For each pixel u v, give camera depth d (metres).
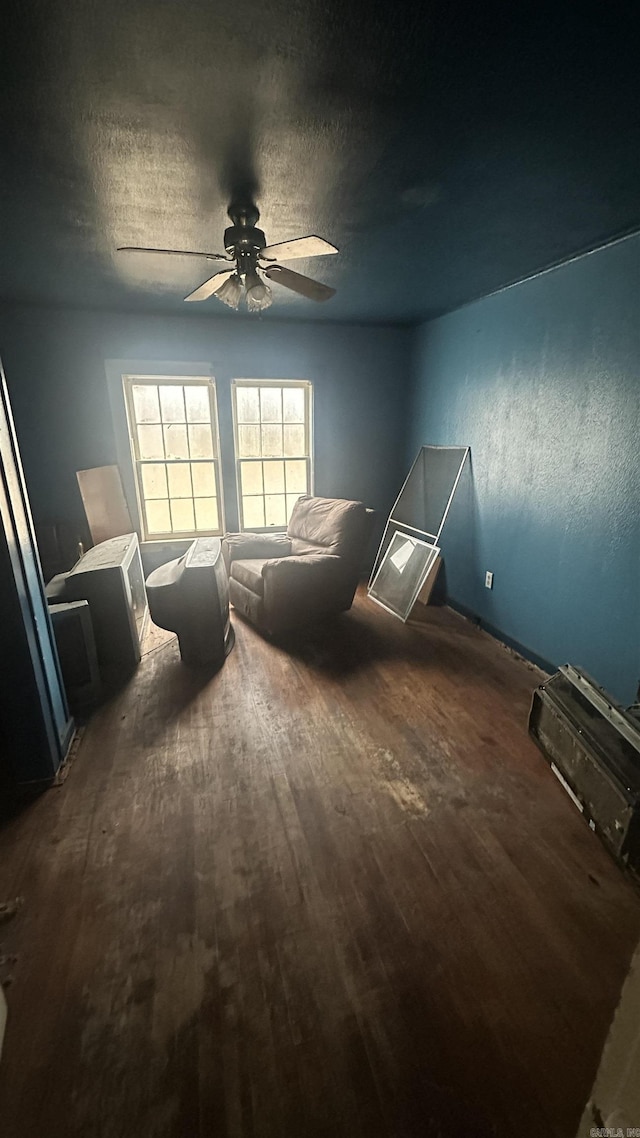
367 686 2.75
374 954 1.33
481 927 1.41
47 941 1.37
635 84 1.23
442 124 1.40
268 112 1.33
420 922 1.42
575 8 0.99
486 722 2.39
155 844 1.69
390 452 4.65
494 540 3.29
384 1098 1.05
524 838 1.71
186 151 1.54
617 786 1.58
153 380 3.97
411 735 2.30
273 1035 1.16
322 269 2.71
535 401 2.80
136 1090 1.06
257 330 4.00
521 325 2.88
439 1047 1.13
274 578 3.21
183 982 1.27
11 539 1.78
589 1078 1.07
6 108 1.30
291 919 1.43
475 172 1.68
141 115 1.35
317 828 1.76
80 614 2.48
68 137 1.45
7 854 1.65
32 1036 1.15
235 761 2.12
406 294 3.22
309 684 2.78
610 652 2.39
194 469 4.27
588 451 2.43
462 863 1.61
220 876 1.57
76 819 1.80
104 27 1.03
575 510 2.55
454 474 3.68
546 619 2.84
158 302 3.40
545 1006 1.21
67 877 1.57
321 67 1.17
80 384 3.74
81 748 2.22
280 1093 1.06
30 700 1.89
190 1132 1.00
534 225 2.10
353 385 4.37
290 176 1.70
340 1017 1.19
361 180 1.74
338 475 4.59
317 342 4.16
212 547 3.36
